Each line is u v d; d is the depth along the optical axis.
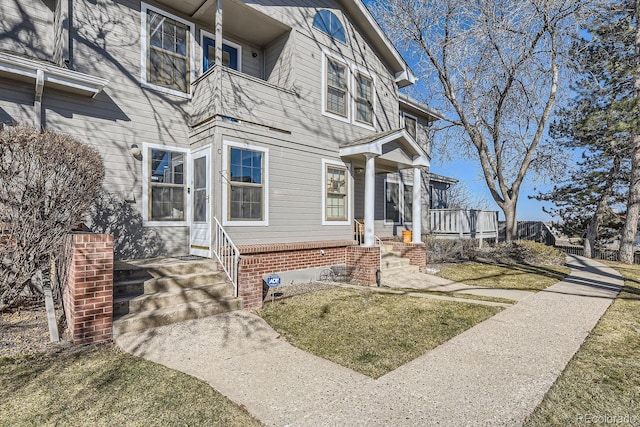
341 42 10.07
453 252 13.03
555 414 2.96
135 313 5.00
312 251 8.70
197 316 5.39
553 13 13.09
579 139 17.52
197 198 7.52
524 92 14.98
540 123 14.96
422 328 5.30
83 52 6.51
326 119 9.41
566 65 14.45
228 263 6.42
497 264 12.67
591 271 11.93
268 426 2.77
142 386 3.36
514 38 13.66
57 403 3.02
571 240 24.56
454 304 6.79
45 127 6.07
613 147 16.33
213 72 7.16
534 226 21.20
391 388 3.41
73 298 4.29
